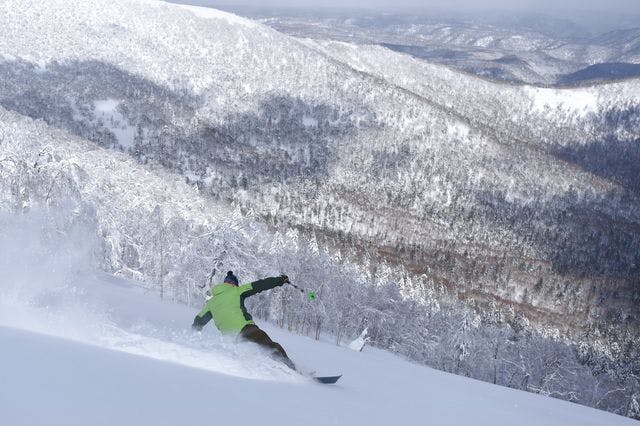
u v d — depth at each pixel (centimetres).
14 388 247
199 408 296
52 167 3306
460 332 5478
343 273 5709
